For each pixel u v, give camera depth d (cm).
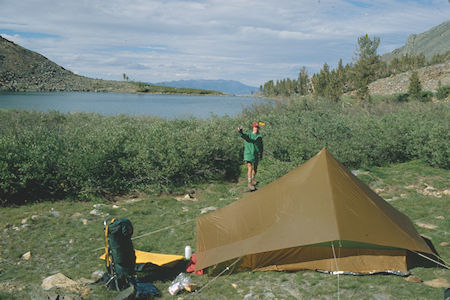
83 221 718
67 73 14438
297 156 1134
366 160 1160
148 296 437
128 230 452
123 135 1116
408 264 495
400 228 496
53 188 894
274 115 1688
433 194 861
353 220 477
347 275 474
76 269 520
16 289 452
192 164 1034
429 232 613
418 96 3694
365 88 3262
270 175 1008
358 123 1422
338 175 530
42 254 573
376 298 410
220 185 1027
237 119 1700
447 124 1330
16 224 689
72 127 1475
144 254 553
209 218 607
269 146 1230
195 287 461
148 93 13600
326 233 462
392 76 5791
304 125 1441
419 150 1148
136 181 970
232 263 519
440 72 5062
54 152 945
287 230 491
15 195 854
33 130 1147
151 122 1728
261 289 448
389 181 975
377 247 480
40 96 7788
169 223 724
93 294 439
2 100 5762
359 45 3325
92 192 903
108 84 14538
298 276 480
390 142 1182
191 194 962
